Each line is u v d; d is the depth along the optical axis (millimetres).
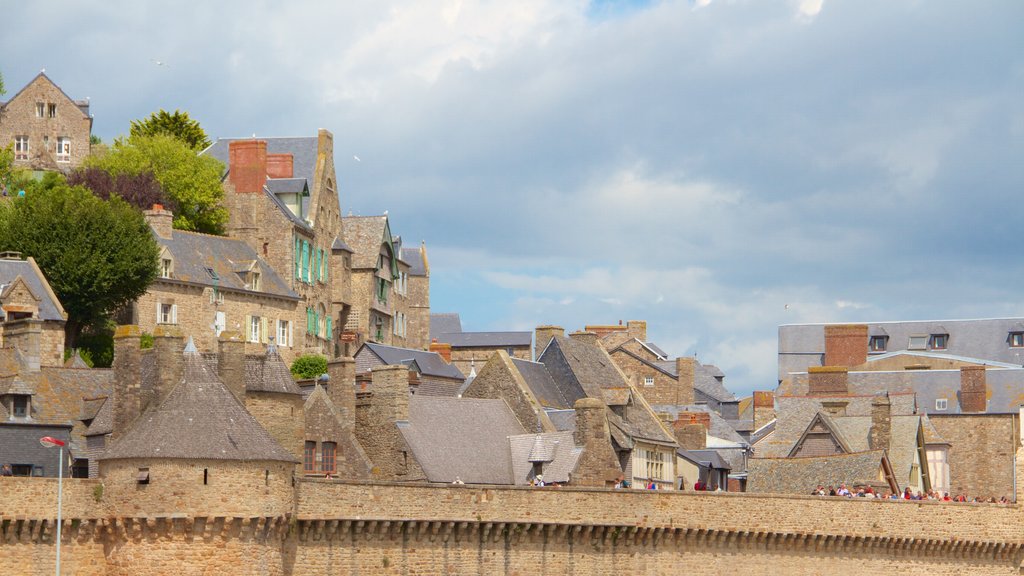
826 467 106250
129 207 120250
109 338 115562
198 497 71875
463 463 93562
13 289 104375
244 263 128250
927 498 103438
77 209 114562
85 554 72812
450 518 81312
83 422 85750
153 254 117250
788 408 121750
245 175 134250
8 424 81688
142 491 72000
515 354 162250
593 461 94750
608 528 86688
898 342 158625
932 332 158000
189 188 133625
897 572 98438
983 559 102750
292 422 87688
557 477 94312
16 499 71312
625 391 103750
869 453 105438
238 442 73250
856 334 154625
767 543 93125
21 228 113375
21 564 71500
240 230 133250
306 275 135250
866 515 96875
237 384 82625
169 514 71562
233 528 72500
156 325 118688
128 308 118250
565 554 85438
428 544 80812
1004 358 154500
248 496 72812
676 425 118625
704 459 109312
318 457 89875
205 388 74625
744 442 123688
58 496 71875
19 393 85125
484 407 99062
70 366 98438
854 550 96500
